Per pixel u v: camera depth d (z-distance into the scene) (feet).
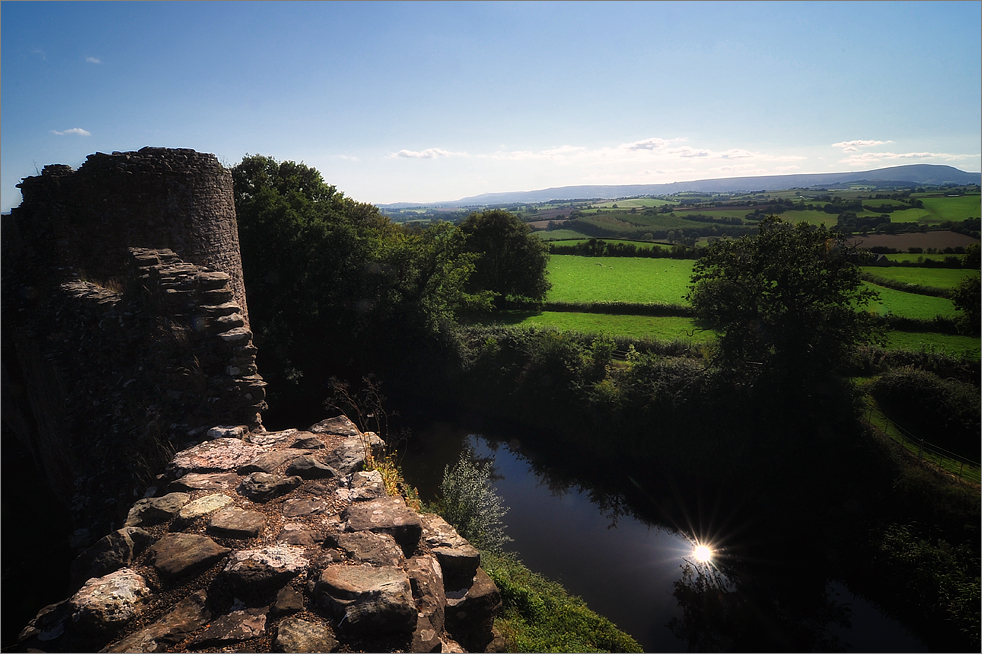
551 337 98.94
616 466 84.94
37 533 40.98
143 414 23.30
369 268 100.01
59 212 44.09
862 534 60.59
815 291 74.95
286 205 94.58
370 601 11.45
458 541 16.11
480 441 93.25
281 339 88.84
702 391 79.82
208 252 54.13
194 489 16.12
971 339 112.68
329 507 15.53
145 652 10.55
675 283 190.70
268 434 20.49
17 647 10.96
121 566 13.20
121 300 30.48
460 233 133.59
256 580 12.09
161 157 48.65
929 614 51.19
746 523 71.26
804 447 72.02
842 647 51.44
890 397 83.10
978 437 73.10
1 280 47.03
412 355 103.19
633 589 58.03
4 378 50.88
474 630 14.89
